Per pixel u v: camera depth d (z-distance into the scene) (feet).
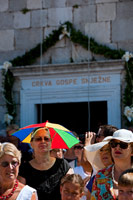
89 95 32.58
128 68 31.30
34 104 33.99
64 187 14.08
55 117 35.55
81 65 32.48
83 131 35.60
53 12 34.19
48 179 16.20
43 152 16.46
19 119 34.17
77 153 19.99
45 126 17.08
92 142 18.69
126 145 14.23
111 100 32.09
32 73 33.76
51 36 33.65
